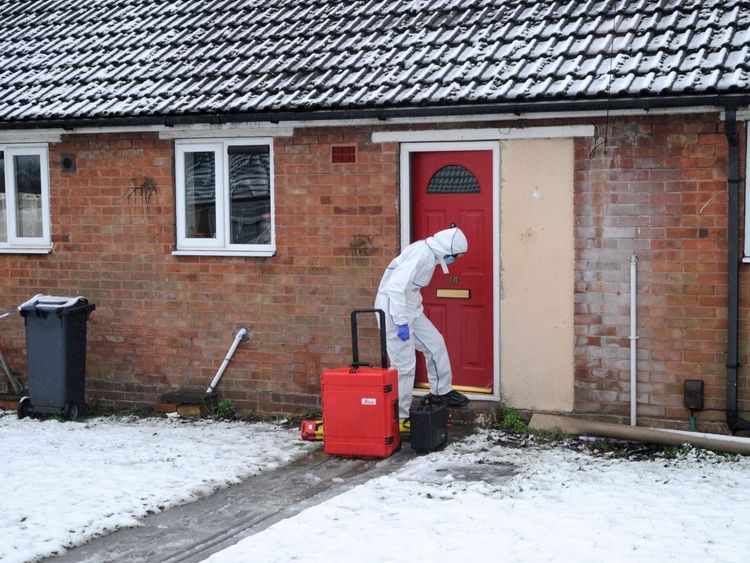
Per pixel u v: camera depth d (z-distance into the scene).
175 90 10.23
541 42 9.25
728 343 8.20
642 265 8.54
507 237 9.07
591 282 8.75
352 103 9.00
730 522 6.33
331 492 7.49
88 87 10.80
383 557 5.88
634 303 8.55
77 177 10.87
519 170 8.98
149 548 6.39
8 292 11.36
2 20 13.09
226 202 10.25
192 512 7.11
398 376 8.88
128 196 10.62
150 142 10.48
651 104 8.01
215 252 10.24
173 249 10.48
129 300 10.73
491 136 9.02
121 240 10.71
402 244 9.51
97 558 6.23
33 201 11.26
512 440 8.66
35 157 11.19
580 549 5.91
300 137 9.77
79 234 10.92
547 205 8.88
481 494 7.12
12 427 9.96
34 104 10.69
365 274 9.60
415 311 8.86
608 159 8.61
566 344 8.88
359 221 9.59
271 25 11.21
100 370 10.91
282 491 7.56
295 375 9.99
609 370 8.73
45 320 10.22
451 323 9.54
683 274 8.40
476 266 9.39
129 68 11.04
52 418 10.34
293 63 10.19
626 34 8.88
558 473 7.59
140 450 8.83
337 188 9.66
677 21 8.88
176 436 9.39
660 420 8.55
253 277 10.10
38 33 12.49
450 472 7.73
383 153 9.45
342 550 6.02
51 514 7.01
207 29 11.52
